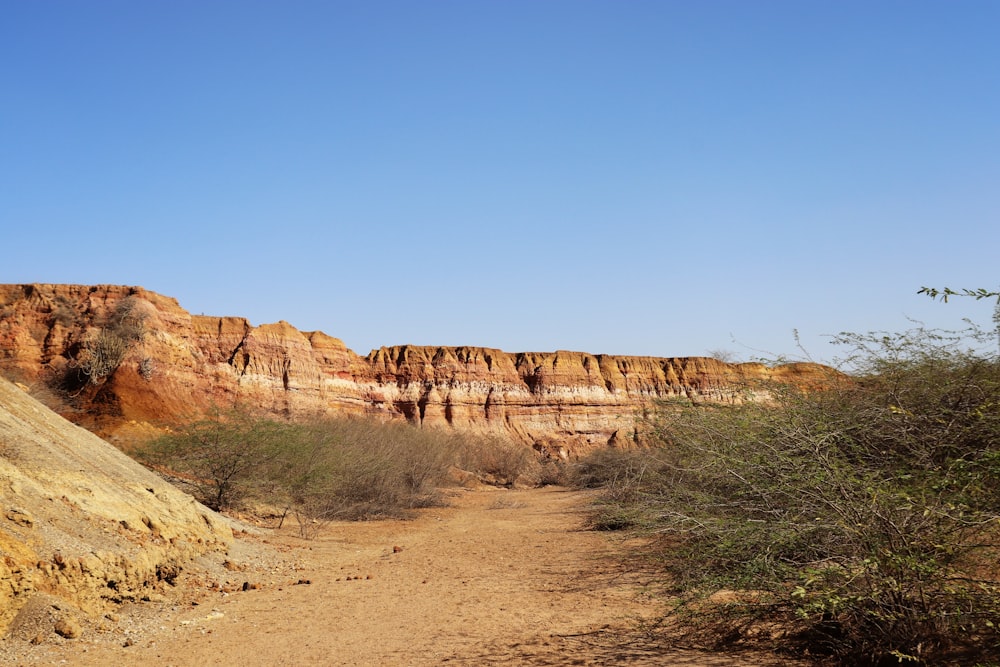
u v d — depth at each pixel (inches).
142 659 325.7
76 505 430.0
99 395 1424.7
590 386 2974.9
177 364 1739.7
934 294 246.7
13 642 316.5
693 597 317.1
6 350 1549.0
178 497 577.3
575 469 1635.1
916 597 258.8
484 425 2728.8
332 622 395.9
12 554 341.4
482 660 312.2
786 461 286.0
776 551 286.8
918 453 279.4
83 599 365.7
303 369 2166.6
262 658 327.6
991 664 229.5
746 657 291.1
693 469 351.6
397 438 1478.8
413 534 821.9
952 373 306.8
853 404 316.5
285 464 889.5
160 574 446.6
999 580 266.5
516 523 919.0
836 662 275.7
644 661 296.4
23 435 466.0
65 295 1711.4
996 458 248.5
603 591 450.9
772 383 338.6
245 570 537.6
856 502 266.2
